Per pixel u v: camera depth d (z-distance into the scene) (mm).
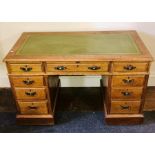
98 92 2516
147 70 1700
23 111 1980
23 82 1791
